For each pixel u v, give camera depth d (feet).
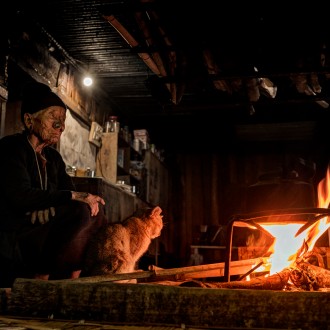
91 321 7.26
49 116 11.90
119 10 13.32
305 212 9.98
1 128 16.46
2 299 7.73
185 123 35.73
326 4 13.10
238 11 13.74
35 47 19.99
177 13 13.75
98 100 28.96
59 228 11.51
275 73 14.38
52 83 21.89
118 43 22.58
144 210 13.07
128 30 14.58
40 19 20.11
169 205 39.29
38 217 11.17
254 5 13.50
